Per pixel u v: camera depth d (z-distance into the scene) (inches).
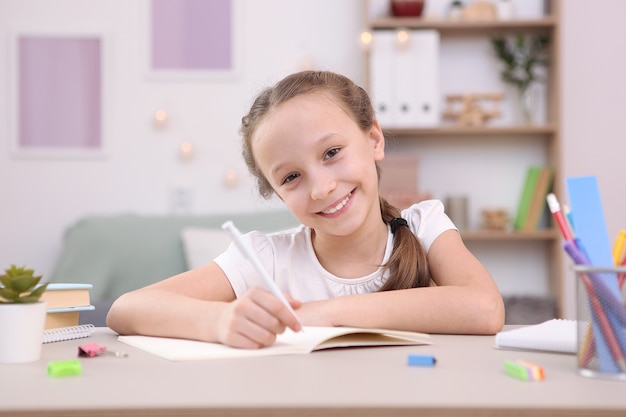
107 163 140.7
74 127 140.8
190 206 140.6
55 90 140.9
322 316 43.1
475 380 28.6
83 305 44.7
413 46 132.2
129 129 140.9
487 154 140.3
